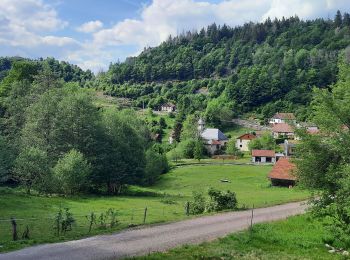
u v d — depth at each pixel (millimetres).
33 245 24594
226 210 40969
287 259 23047
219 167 111375
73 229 31406
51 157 73125
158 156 97438
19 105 86750
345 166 26344
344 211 27578
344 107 28438
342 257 23984
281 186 83562
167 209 48000
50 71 94688
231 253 23750
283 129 170750
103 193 74938
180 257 22422
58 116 75062
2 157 63719
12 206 46531
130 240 26453
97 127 77750
